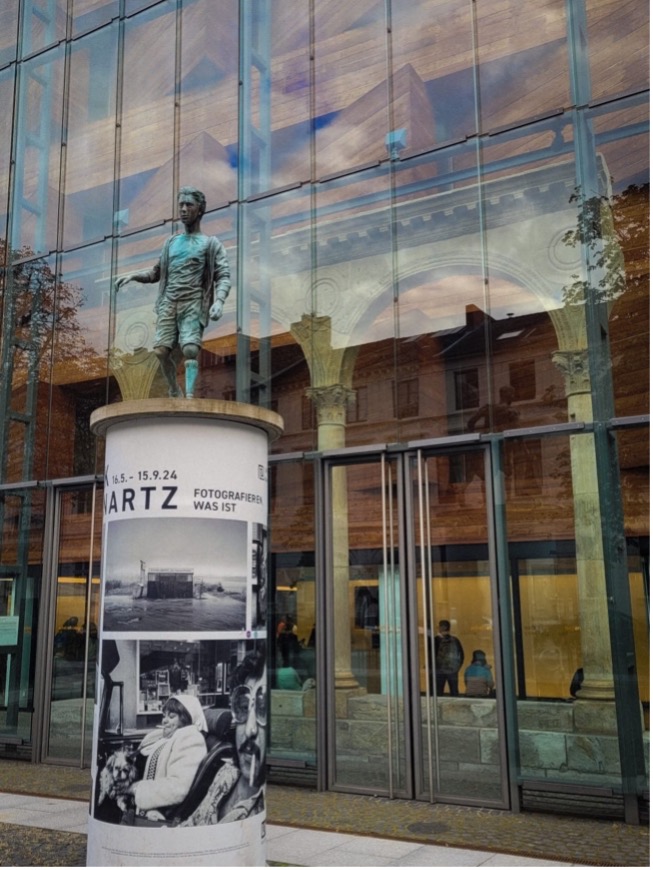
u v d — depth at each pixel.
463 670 10.98
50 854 8.41
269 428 7.72
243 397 13.45
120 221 15.25
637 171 11.06
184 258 8.32
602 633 10.39
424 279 12.36
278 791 11.52
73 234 15.77
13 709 14.66
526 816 9.98
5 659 14.91
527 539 10.97
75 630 14.39
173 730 6.84
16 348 15.96
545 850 8.48
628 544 10.31
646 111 11.12
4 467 15.62
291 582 12.41
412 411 12.05
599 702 10.21
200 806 6.75
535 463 11.09
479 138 12.23
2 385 15.93
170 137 15.00
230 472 7.34
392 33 13.25
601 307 10.98
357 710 11.59
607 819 9.77
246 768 7.03
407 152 12.80
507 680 10.66
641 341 10.69
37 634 14.66
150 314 14.66
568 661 10.48
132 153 15.38
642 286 10.80
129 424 7.36
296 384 13.09
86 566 14.50
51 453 15.22
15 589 15.09
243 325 13.66
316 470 12.47
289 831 9.34
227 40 14.78
